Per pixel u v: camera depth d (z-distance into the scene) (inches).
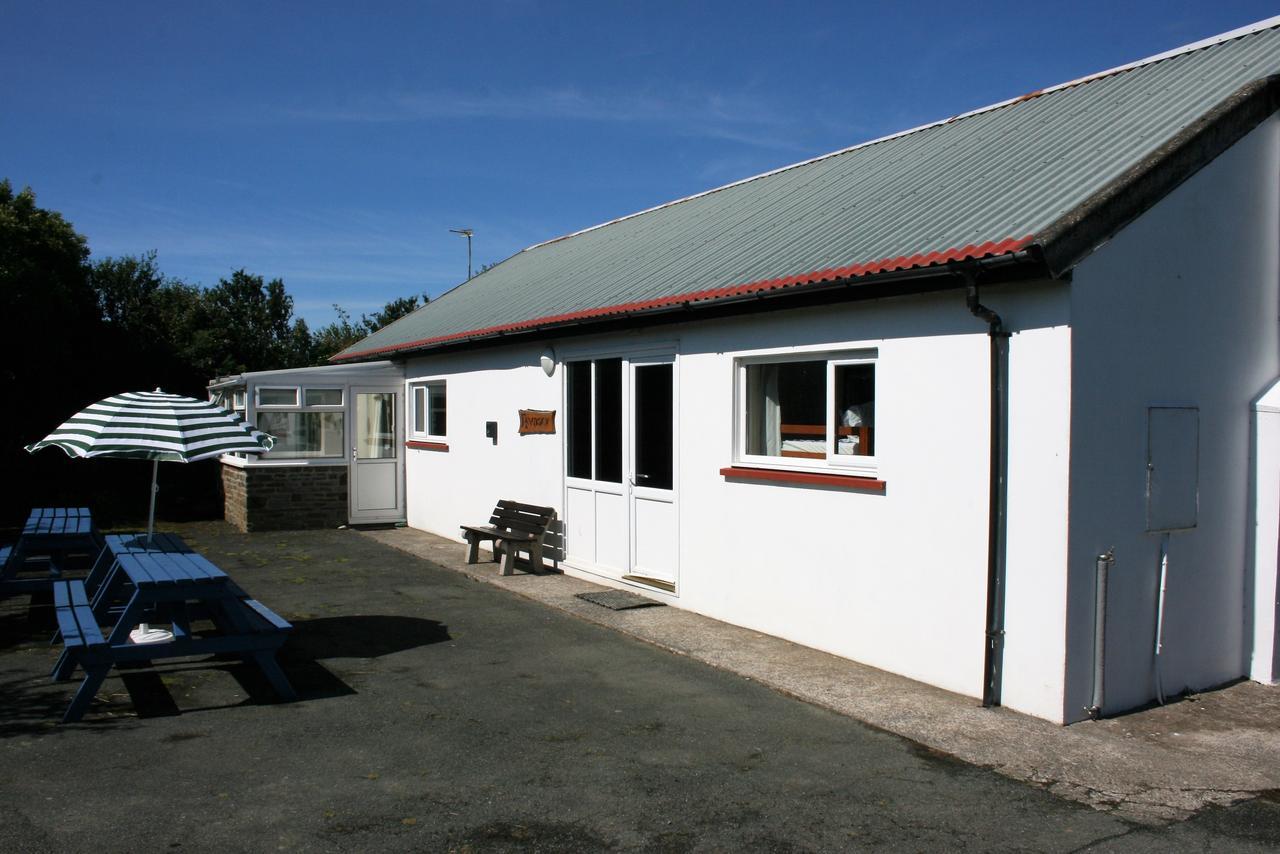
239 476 600.1
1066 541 228.8
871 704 246.1
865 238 297.1
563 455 434.3
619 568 396.5
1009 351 240.5
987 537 244.8
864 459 283.4
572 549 430.0
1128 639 245.1
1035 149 312.2
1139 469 244.5
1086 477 231.8
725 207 483.2
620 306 360.8
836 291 276.5
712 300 313.0
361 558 483.2
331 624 337.1
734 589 331.6
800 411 313.1
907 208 313.1
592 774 199.6
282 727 226.2
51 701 242.5
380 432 614.2
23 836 165.2
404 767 201.8
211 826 171.0
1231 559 271.7
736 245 380.5
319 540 547.5
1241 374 271.6
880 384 275.0
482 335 466.6
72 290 768.9
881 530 275.3
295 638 316.5
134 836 166.2
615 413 400.8
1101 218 229.9
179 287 1118.4
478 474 517.3
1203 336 259.8
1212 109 262.4
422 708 242.7
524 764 204.7
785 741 220.5
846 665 281.3
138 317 986.1
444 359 559.5
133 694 250.2
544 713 239.9
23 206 754.2
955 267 234.2
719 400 335.0
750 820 178.2
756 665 282.0
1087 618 234.4
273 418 586.6
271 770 198.5
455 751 211.9
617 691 259.0
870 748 216.1
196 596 239.0
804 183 445.1
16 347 719.1
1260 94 269.4
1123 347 239.5
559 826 174.4
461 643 310.5
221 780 192.5
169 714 234.2
